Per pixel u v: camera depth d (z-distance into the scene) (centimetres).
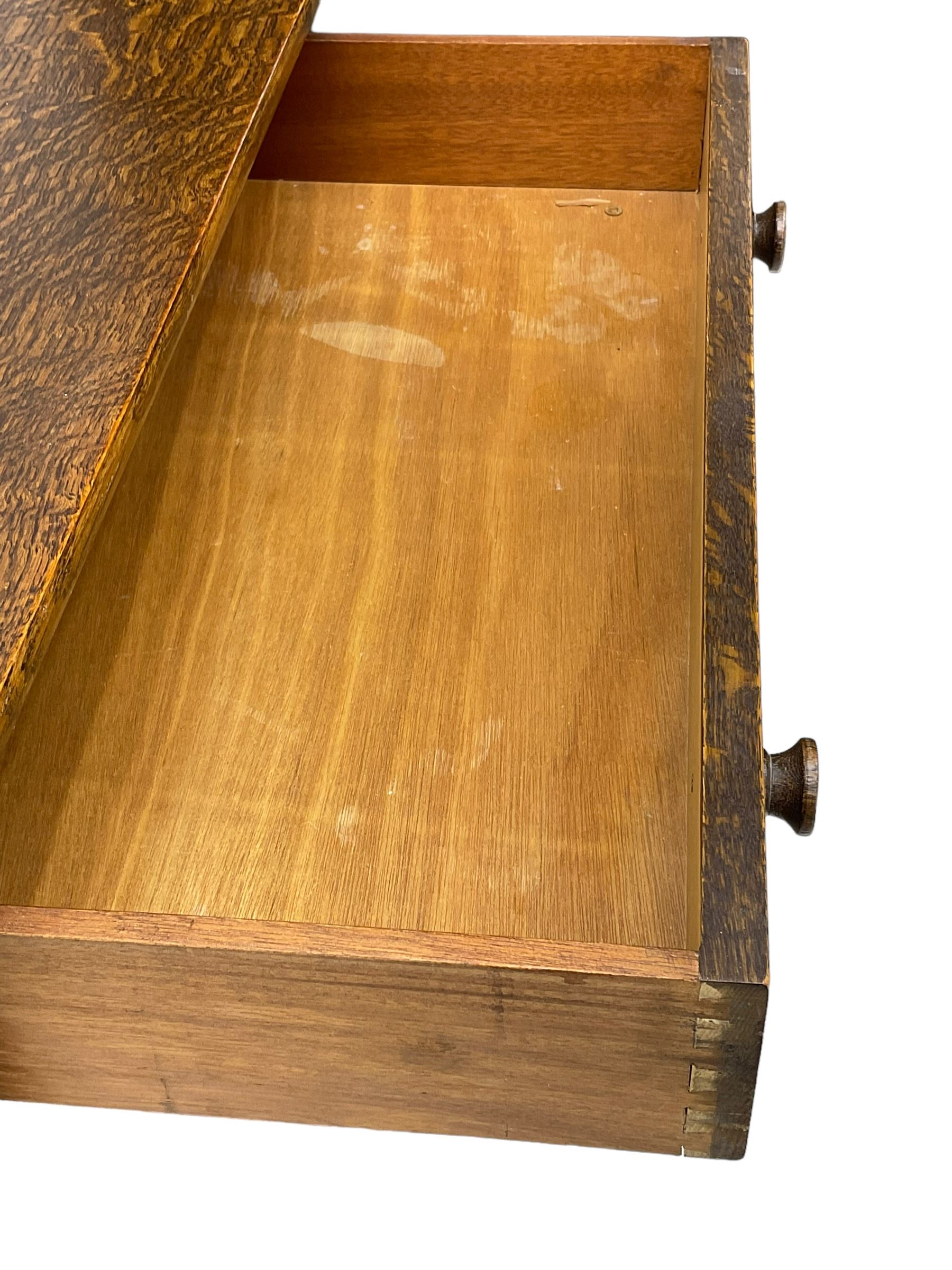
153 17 196
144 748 178
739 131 207
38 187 171
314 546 198
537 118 235
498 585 194
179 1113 165
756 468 163
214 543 199
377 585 194
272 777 175
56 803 173
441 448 209
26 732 179
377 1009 142
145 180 172
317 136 240
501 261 233
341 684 184
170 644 188
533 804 172
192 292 163
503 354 220
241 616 191
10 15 195
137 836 170
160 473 206
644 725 179
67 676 185
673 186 242
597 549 197
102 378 151
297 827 171
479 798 173
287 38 193
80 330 155
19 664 131
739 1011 134
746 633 150
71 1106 165
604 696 182
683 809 172
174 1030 150
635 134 235
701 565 156
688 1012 135
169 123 180
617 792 173
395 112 236
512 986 136
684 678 184
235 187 175
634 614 190
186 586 194
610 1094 150
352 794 174
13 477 142
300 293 229
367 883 166
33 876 167
